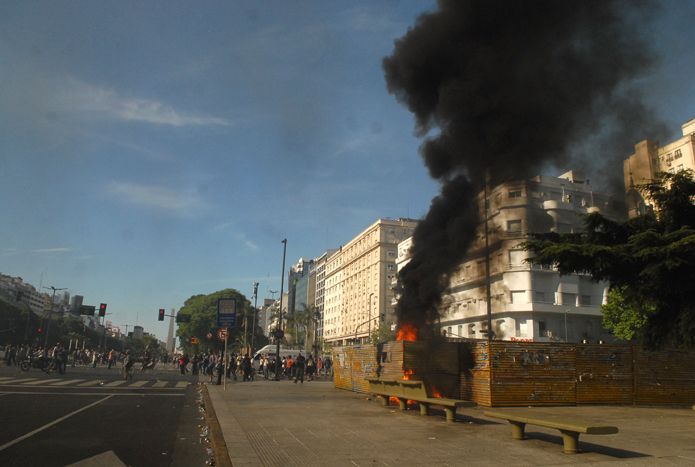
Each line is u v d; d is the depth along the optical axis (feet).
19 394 49.52
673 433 27.94
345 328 342.44
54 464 20.51
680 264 37.04
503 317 171.12
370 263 307.78
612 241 44.83
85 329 383.65
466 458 20.38
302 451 21.66
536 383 43.73
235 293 285.43
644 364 47.55
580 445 23.54
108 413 37.50
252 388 64.44
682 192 42.09
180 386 68.90
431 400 33.53
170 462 21.43
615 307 124.77
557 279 170.81
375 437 25.57
